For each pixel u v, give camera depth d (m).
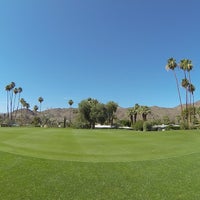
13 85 133.00
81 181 10.91
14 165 13.13
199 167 13.70
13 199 8.67
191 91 79.69
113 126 96.50
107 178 11.44
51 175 11.63
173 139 27.03
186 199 9.09
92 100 106.50
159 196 9.33
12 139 24.33
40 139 24.94
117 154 17.03
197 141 25.17
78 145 21.11
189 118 75.38
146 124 57.97
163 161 14.99
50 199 8.79
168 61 74.81
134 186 10.42
